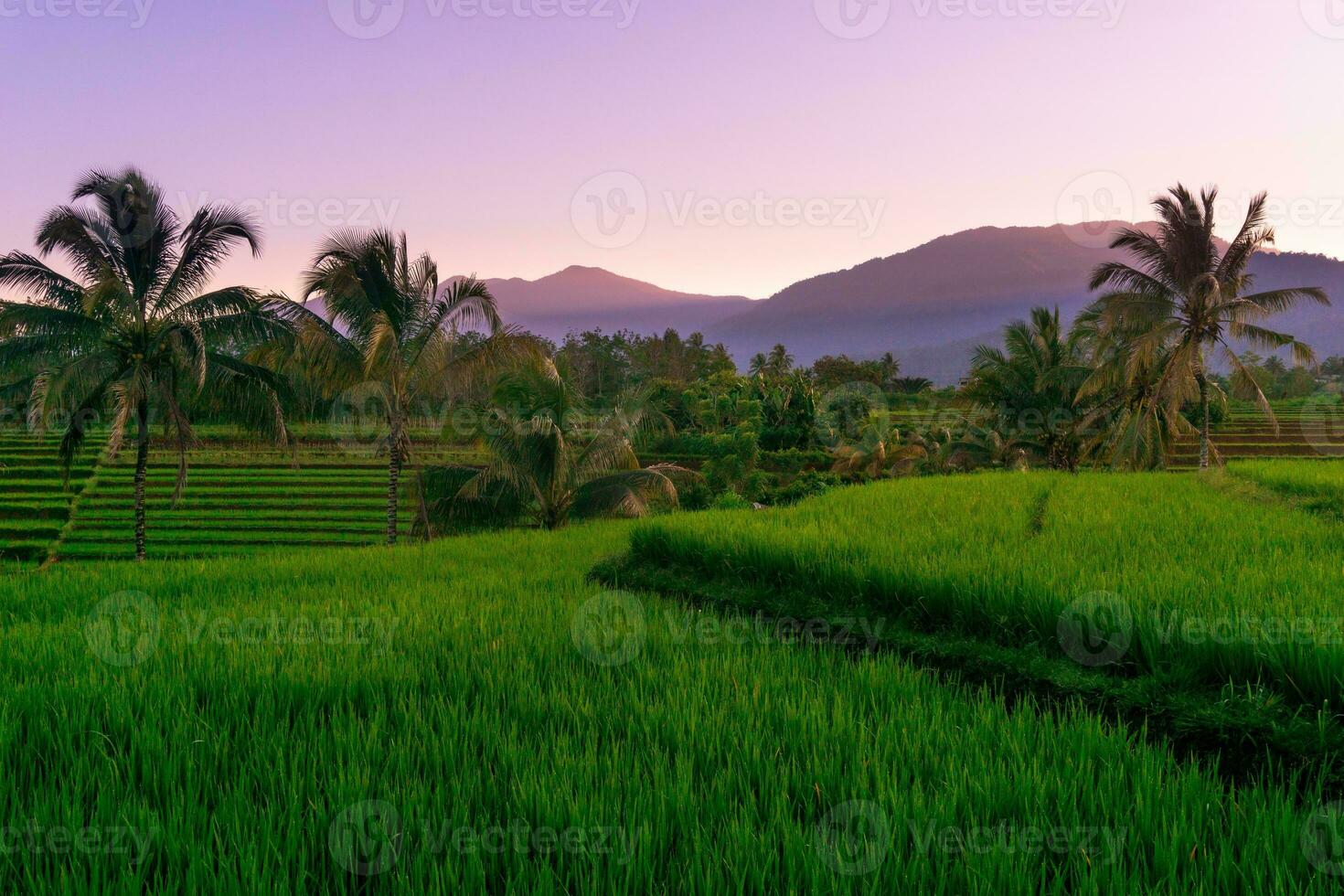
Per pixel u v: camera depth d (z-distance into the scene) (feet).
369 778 13.69
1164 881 11.00
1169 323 85.81
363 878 11.30
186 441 62.75
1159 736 16.02
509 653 21.99
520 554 45.37
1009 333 106.93
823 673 20.63
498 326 67.21
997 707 17.53
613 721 17.08
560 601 29.71
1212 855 11.33
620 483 71.00
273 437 66.59
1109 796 13.15
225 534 93.86
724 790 13.65
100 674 19.93
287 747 15.39
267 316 60.80
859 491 51.01
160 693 17.97
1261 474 51.24
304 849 11.27
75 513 99.04
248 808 12.77
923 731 16.12
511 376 69.87
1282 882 10.78
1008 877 10.80
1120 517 36.83
